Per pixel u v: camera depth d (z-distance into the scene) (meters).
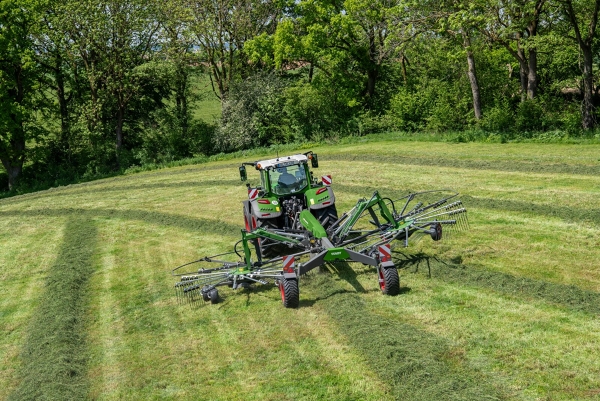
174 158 36.44
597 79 25.89
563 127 24.19
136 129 39.62
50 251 14.69
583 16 24.66
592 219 11.65
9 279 12.70
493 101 29.44
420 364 6.68
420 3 25.20
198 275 9.66
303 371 7.07
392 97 34.91
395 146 26.56
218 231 14.37
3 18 31.48
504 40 24.88
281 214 10.88
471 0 23.31
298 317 8.59
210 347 8.05
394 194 15.88
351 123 34.06
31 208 21.61
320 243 9.27
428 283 9.23
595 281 8.71
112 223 17.05
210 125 38.25
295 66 39.78
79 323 9.52
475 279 9.15
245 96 35.56
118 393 7.16
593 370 6.32
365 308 8.48
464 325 7.64
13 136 34.09
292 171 11.21
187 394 6.93
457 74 31.81
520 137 24.06
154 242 14.25
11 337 9.45
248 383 6.98
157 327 8.98
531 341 7.07
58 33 33.00
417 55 34.69
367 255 9.20
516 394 6.03
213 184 21.72
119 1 33.84
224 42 36.91
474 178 16.92
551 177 15.99
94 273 12.23
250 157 31.11
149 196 20.88
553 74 30.38
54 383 7.43
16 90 34.22
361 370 6.90
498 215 12.59
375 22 32.91
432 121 29.53
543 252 10.09
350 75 35.94
